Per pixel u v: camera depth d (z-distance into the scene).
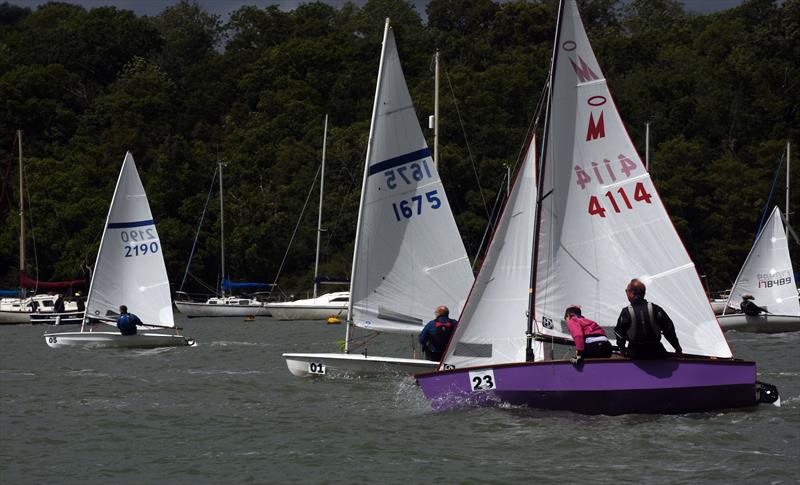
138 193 105.25
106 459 46.94
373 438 49.47
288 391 65.94
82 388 69.56
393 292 71.12
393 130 71.00
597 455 44.72
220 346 106.19
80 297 172.75
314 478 42.62
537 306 53.25
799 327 121.69
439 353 68.12
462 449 46.47
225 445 49.25
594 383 50.91
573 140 53.03
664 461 43.62
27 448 49.41
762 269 125.62
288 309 176.88
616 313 52.69
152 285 105.19
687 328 52.16
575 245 53.00
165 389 68.38
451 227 71.56
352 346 71.50
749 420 50.88
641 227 52.38
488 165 199.25
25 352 99.25
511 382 52.34
